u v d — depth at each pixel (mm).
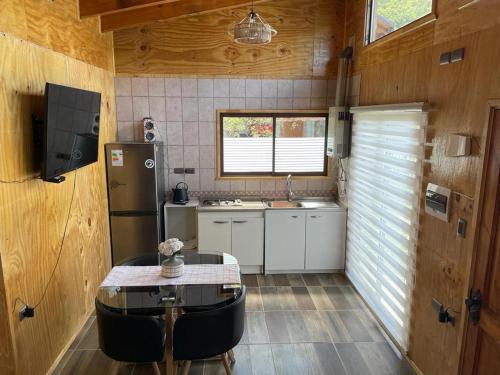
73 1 3346
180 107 4750
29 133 2590
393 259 3311
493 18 2010
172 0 3348
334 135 4449
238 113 4840
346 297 4125
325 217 4590
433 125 2629
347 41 4598
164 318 2650
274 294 4184
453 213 2393
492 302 2014
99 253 4055
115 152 4250
